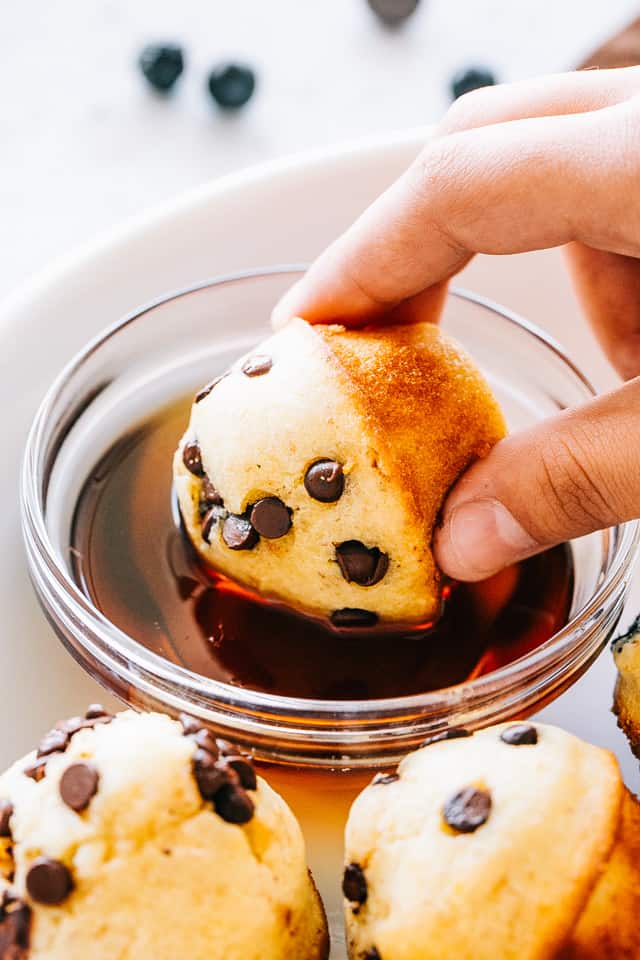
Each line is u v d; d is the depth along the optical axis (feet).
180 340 1.22
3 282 1.44
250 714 1.00
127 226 1.28
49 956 0.85
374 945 0.88
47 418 1.12
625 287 1.21
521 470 1.01
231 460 1.02
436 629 1.08
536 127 1.02
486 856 0.87
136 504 1.14
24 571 1.12
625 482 1.01
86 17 1.63
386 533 1.01
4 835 0.89
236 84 1.53
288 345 1.04
